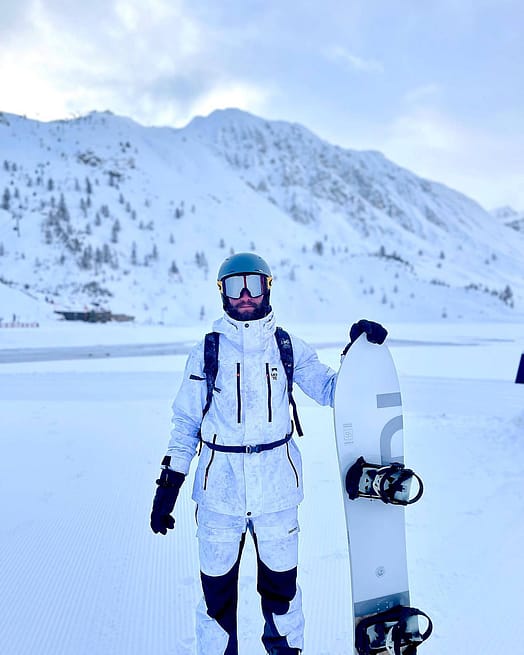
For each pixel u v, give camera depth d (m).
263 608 1.84
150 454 5.56
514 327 69.50
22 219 147.00
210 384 1.77
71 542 3.35
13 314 64.25
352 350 1.92
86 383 12.23
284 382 1.82
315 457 5.41
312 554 3.13
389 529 1.84
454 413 8.28
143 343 30.70
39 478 4.71
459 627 2.34
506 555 3.03
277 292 119.00
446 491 4.18
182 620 2.47
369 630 1.70
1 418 7.61
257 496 1.73
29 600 2.65
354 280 131.00
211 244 158.75
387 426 1.91
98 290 114.19
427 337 40.78
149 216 172.00
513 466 4.85
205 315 113.50
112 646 2.27
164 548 3.28
